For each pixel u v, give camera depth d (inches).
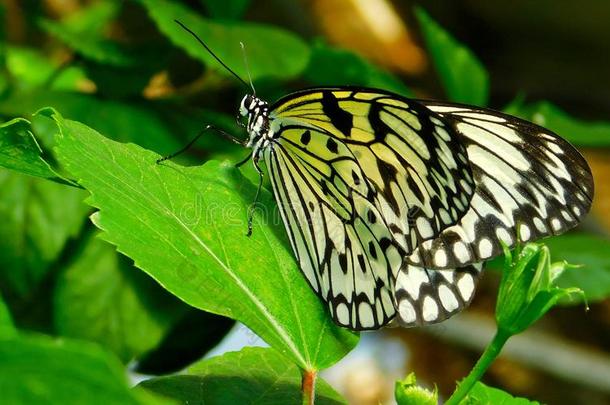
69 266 36.9
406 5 51.2
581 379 39.6
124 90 37.6
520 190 32.2
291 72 37.3
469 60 39.0
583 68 54.3
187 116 37.6
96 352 24.1
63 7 47.1
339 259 32.2
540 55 54.7
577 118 56.6
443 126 31.4
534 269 30.9
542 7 51.6
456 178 31.6
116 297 36.9
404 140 31.9
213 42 37.2
